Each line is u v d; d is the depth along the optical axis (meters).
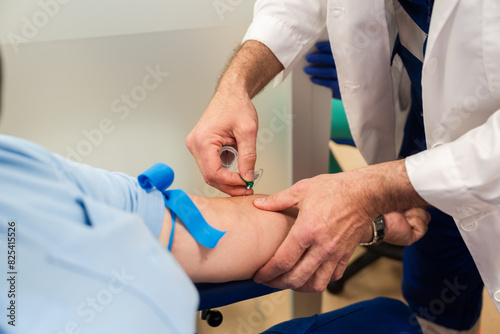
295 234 0.80
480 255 0.89
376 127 1.24
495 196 0.76
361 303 0.89
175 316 0.44
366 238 0.94
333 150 1.87
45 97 1.19
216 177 0.94
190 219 0.74
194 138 0.96
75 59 1.17
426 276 1.41
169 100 1.27
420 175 0.80
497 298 0.91
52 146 1.25
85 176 0.61
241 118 0.97
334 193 0.82
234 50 1.20
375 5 1.03
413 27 1.07
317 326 0.81
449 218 1.23
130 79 1.22
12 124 1.20
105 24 1.15
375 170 0.84
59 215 0.44
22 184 0.45
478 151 0.74
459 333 1.43
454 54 0.85
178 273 0.47
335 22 1.06
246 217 0.85
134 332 0.41
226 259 0.79
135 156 1.32
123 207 0.65
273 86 1.23
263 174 1.43
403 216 1.02
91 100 1.22
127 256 0.44
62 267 0.41
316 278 0.88
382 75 1.13
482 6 0.79
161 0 1.15
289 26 1.13
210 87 1.28
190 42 1.22
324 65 1.31
